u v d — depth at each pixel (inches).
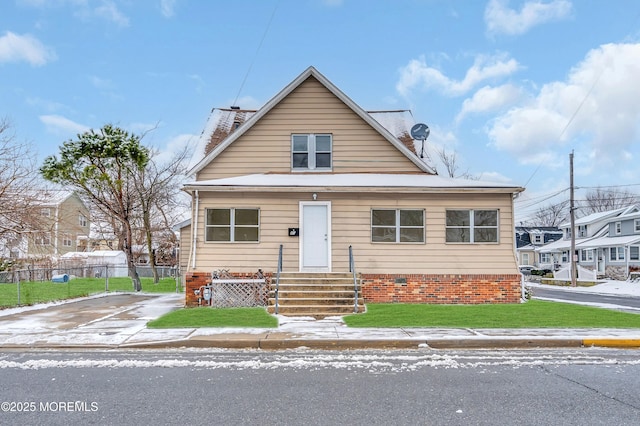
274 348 361.1
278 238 613.9
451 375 274.1
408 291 603.8
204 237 609.9
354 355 333.7
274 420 198.1
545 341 369.1
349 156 719.7
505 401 223.9
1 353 343.6
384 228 618.5
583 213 3225.9
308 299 533.6
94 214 1392.7
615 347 368.5
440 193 617.3
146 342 365.7
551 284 1696.6
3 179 819.4
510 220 620.4
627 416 203.8
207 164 717.9
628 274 1563.7
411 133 778.2
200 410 211.0
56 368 292.0
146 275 1612.9
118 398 228.8
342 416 202.8
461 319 465.1
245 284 581.3
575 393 237.9
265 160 718.5
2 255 1016.9
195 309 542.9
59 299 682.8
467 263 611.8
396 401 223.9
